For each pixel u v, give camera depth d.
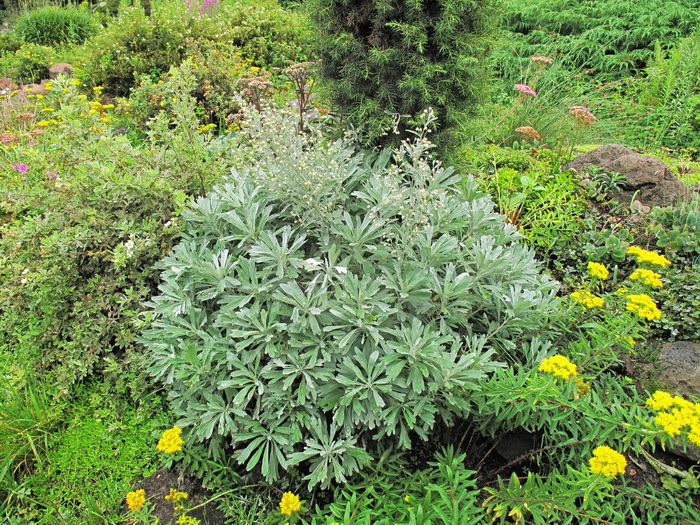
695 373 2.48
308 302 2.17
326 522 1.89
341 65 3.18
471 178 2.98
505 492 1.86
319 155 2.49
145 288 2.77
